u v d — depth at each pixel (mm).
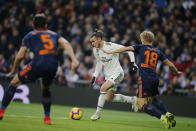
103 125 22984
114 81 27281
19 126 17766
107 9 63281
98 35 27375
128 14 61250
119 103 46281
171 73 49062
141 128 22844
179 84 47500
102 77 47875
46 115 20031
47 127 18406
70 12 62656
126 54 50656
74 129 18641
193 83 47281
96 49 27891
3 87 45531
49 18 60094
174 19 61375
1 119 20281
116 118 32094
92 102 46625
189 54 55094
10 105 37562
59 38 19875
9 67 48625
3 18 62219
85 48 54031
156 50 24078
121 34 57406
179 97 45500
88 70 50094
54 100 47344
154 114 23250
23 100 45750
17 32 57719
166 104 45688
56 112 33375
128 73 48656
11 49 54656
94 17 60812
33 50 19406
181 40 57938
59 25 59938
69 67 50219
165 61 24281
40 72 19234
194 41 59531
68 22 60781
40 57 19219
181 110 45281
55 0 64812
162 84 47375
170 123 22812
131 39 54125
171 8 65125
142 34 24516
